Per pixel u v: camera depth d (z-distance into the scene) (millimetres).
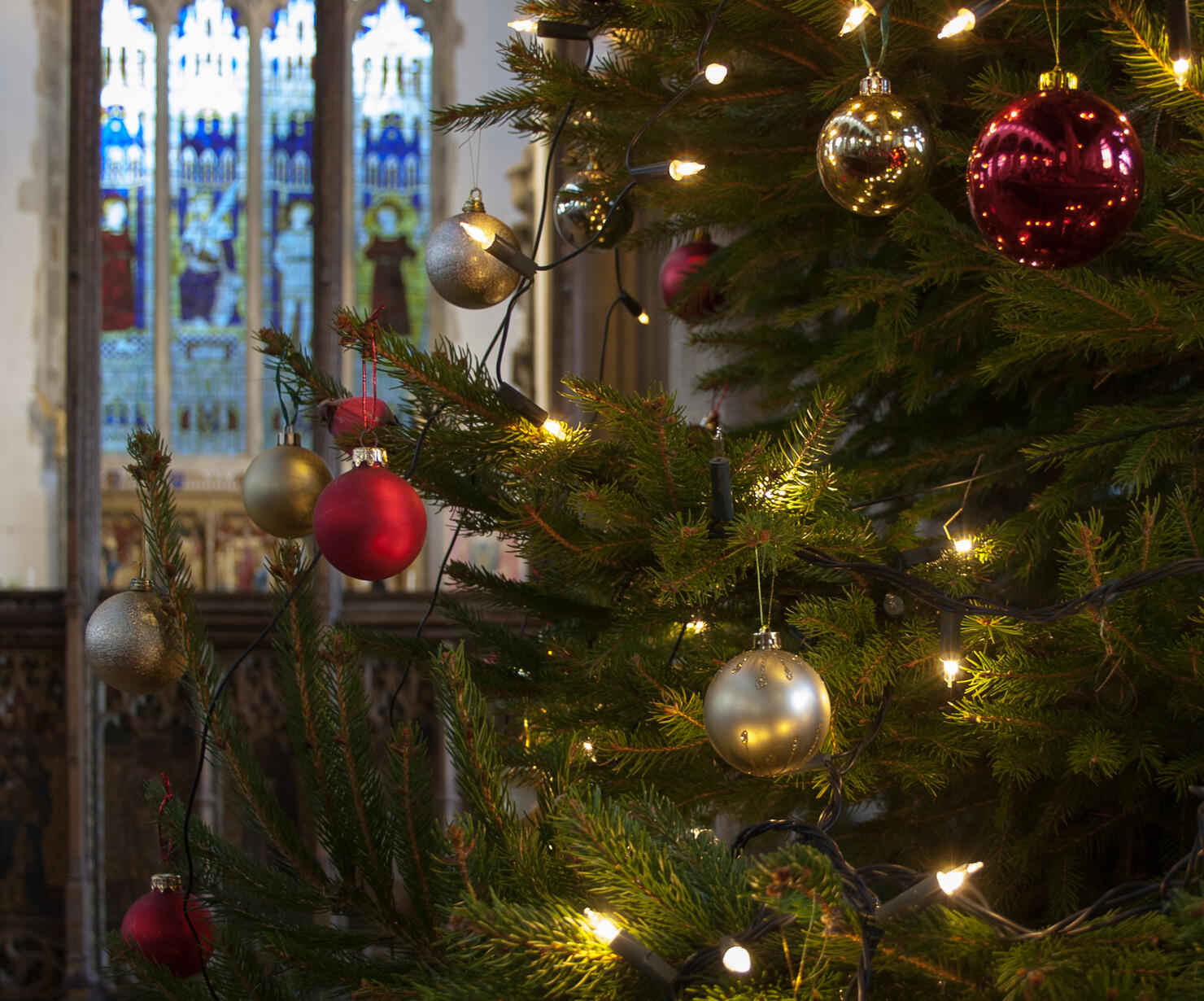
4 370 6375
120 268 6398
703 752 942
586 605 1160
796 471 843
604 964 621
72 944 3080
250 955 917
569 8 1164
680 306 1474
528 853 742
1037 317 854
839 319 1494
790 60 1111
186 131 6387
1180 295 870
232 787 1015
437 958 849
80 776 3107
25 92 6422
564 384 803
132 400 6383
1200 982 520
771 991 594
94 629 971
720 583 774
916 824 1070
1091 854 1053
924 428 1339
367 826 957
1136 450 839
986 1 716
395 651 1130
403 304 6020
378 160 6012
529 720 1050
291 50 6434
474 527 1044
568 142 1321
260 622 3172
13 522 6355
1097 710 889
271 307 6449
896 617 896
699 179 1147
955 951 573
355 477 872
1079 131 653
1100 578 758
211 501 6242
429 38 6012
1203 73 739
